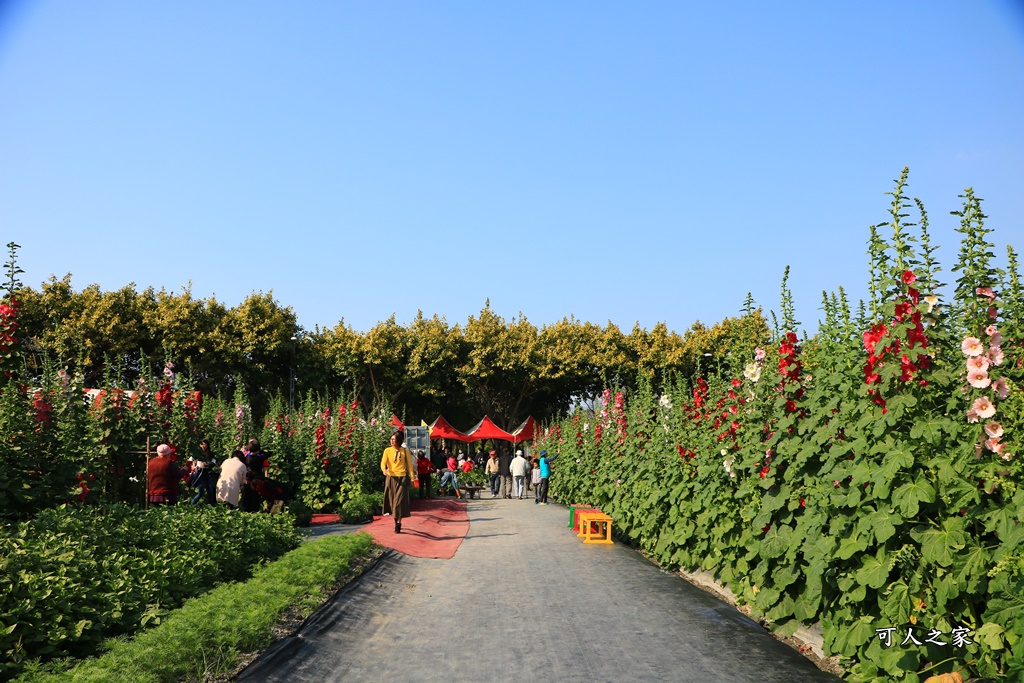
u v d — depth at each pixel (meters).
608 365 60.38
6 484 11.52
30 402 13.45
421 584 12.54
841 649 7.07
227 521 12.88
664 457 15.38
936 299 6.82
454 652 8.43
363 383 60.00
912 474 6.50
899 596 6.52
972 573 5.82
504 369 60.00
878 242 7.22
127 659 6.55
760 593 9.41
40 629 6.91
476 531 20.30
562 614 10.22
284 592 9.79
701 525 12.58
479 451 58.25
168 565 9.69
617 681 7.37
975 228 6.48
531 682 7.39
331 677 7.50
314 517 22.98
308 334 59.16
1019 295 6.32
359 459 26.67
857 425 7.15
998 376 6.21
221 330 52.59
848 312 8.78
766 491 10.02
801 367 10.25
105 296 48.62
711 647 8.49
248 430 24.48
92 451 14.62
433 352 60.28
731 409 12.10
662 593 11.61
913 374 6.73
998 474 5.81
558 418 42.75
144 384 18.75
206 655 7.16
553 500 34.88
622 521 18.12
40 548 8.20
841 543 7.34
